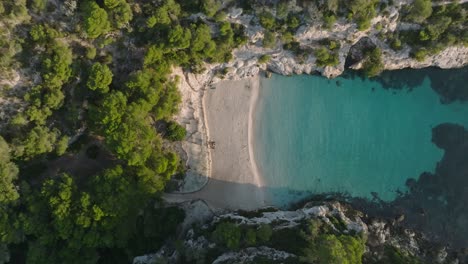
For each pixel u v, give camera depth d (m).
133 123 54.62
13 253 57.12
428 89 67.00
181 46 56.56
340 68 65.06
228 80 66.00
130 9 53.88
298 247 54.44
